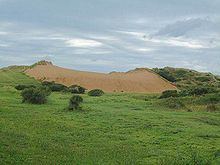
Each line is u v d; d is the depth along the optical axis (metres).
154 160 18.97
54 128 26.27
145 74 114.06
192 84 123.25
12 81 82.50
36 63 112.94
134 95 62.50
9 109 34.31
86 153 19.33
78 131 25.81
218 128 30.84
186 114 38.66
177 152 20.95
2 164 15.63
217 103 47.75
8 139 20.84
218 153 20.52
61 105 40.75
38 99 41.22
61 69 106.88
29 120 28.70
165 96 57.25
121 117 33.84
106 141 23.16
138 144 22.89
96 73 107.00
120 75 109.50
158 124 30.73
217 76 142.62
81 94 63.12
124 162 18.00
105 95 61.44
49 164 16.55
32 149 19.08
